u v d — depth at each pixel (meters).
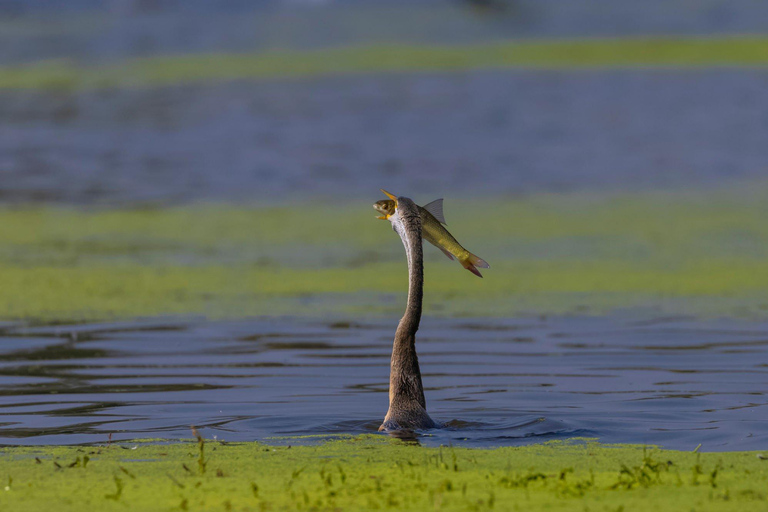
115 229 19.48
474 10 57.44
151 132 33.06
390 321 12.07
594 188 25.44
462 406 8.26
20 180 26.16
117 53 48.56
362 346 10.79
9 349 10.62
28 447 6.97
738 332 11.45
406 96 39.12
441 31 53.94
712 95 39.19
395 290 13.91
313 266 15.65
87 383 9.20
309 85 41.12
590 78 42.78
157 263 15.79
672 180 26.61
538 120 35.19
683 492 5.62
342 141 31.92
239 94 39.34
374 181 26.47
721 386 9.00
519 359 10.26
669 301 13.20
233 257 16.41
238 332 11.45
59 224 20.11
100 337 11.20
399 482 5.88
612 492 5.65
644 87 40.88
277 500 5.55
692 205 22.38
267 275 14.89
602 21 55.50
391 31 53.59
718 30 53.12
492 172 27.84
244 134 32.72
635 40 51.28
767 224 19.58
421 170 27.89
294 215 21.44
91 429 7.54
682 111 36.56
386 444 6.89
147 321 11.99
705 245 17.38
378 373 9.60
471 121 35.12
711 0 58.81
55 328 11.62
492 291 14.09
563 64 45.94
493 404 8.34
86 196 24.02
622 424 7.61
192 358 10.24
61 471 6.25
